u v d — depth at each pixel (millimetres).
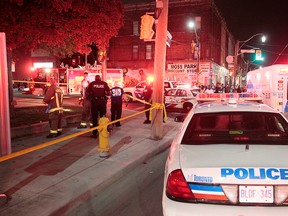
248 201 3168
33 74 32469
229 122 4746
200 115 4691
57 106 9695
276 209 3127
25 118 12000
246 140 4152
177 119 5922
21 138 9586
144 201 5383
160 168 7438
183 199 3293
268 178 3178
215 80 48094
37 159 7418
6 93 4910
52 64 43312
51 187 5637
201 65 43688
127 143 9570
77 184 5809
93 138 9797
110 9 11789
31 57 44844
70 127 11758
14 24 10055
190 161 3523
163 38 10016
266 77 15852
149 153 8438
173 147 4188
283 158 3494
